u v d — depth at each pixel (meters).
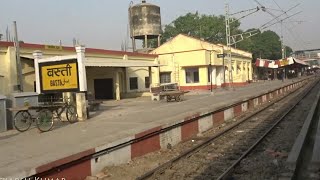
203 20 83.50
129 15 48.31
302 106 25.52
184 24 84.12
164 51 46.16
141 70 38.69
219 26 82.25
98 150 9.69
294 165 8.70
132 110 21.03
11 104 15.90
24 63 23.66
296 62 74.56
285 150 11.81
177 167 10.23
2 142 12.30
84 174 9.28
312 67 139.38
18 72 22.06
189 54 44.53
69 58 18.27
